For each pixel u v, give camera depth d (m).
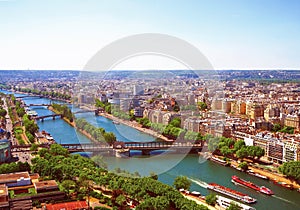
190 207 170.38
